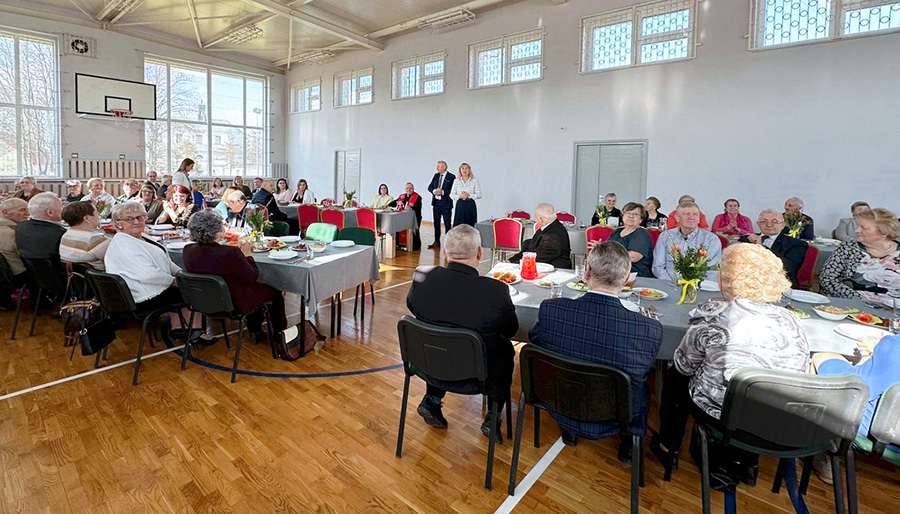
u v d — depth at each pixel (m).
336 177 12.53
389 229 6.60
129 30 10.30
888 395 1.37
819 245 4.48
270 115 13.34
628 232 3.46
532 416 2.38
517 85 8.78
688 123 7.03
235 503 1.70
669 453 1.84
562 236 3.67
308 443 2.09
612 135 7.74
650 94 7.32
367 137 11.55
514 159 8.96
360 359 3.04
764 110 6.43
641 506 1.72
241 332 2.70
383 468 1.93
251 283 2.73
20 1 8.95
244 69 12.58
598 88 7.81
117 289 2.53
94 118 10.11
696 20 6.82
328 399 2.50
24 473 1.83
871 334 1.79
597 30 7.80
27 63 9.32
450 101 9.83
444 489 1.81
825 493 1.80
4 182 9.20
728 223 5.46
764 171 6.51
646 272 3.29
